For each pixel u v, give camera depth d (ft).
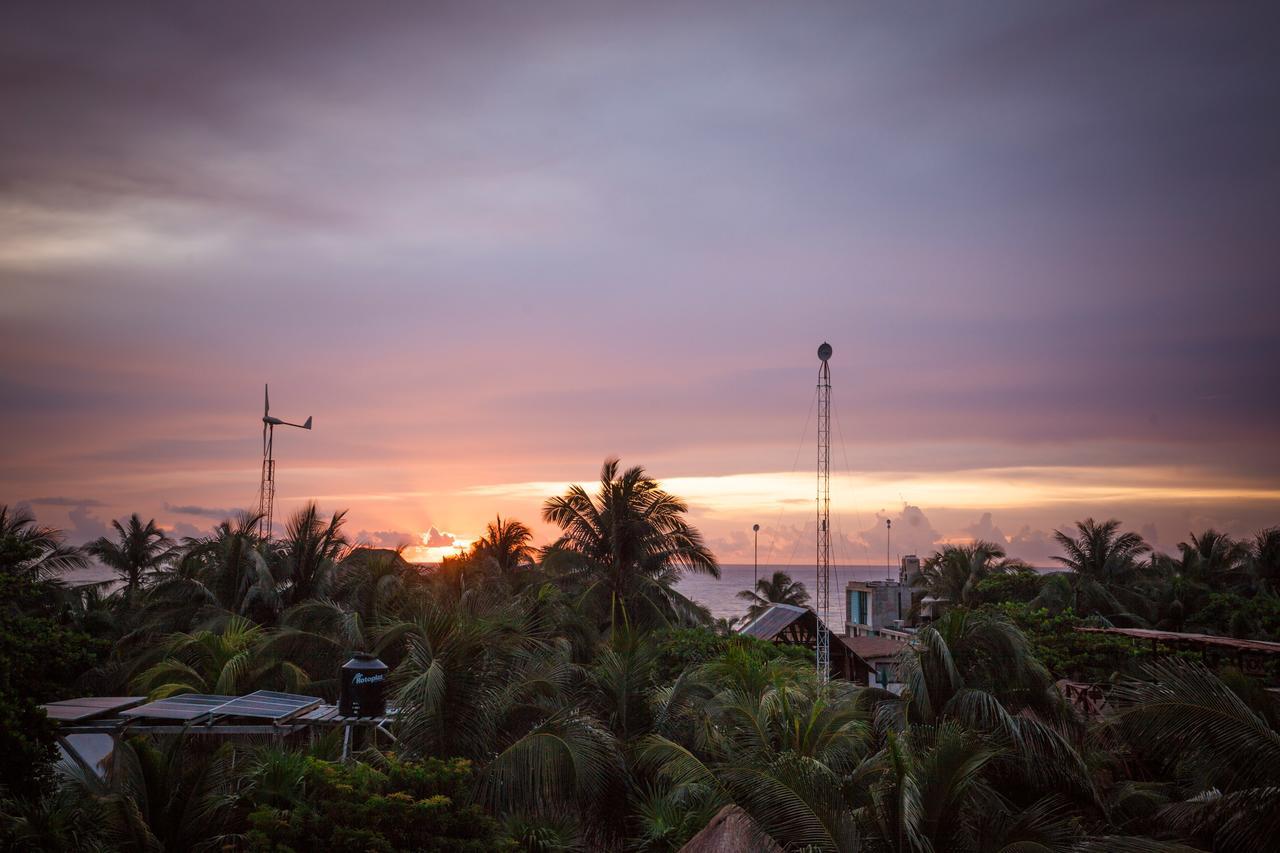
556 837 51.52
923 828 43.86
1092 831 53.72
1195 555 208.64
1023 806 58.23
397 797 42.55
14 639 52.70
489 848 43.57
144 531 190.70
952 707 62.03
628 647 72.02
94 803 47.93
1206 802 47.85
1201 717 44.55
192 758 59.16
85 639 57.57
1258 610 143.02
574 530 126.11
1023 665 66.13
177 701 61.62
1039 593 175.22
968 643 66.90
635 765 62.64
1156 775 65.77
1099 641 105.29
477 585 133.39
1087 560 195.21
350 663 60.95
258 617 115.75
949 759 44.55
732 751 62.95
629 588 125.39
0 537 59.57
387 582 108.37
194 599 122.72
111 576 193.47
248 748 56.49
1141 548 194.59
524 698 64.03
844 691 82.02
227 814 48.39
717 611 637.71
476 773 54.85
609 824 59.98
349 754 57.98
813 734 64.03
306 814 42.70
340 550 122.62
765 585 272.10
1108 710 72.23
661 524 127.75
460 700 57.06
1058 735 58.65
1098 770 64.59
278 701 63.00
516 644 70.38
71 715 54.44
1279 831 42.01
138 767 49.16
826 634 130.31
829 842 42.39
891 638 218.38
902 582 270.46
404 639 87.97
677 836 52.90
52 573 123.34
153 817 47.60
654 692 72.08
